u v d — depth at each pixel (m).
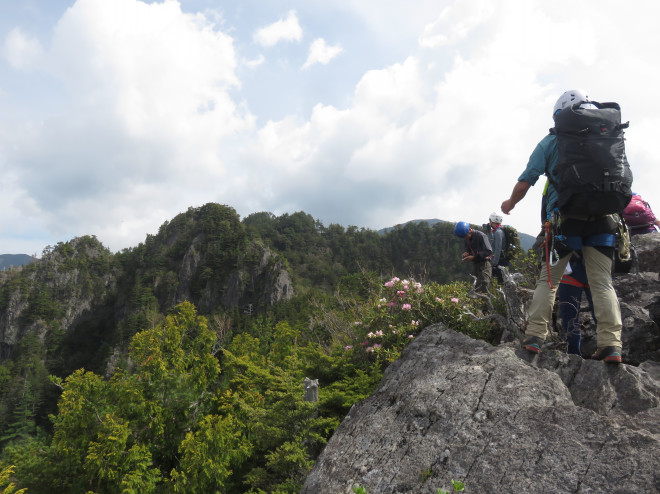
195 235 186.62
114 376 10.08
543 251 3.00
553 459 2.04
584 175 2.46
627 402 2.40
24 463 9.95
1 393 108.19
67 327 179.38
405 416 2.75
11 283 183.25
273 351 11.52
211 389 10.45
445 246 192.50
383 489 2.33
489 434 2.32
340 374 7.66
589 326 3.99
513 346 3.54
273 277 153.62
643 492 1.73
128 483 8.20
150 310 152.88
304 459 5.62
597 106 2.77
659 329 3.57
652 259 4.99
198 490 7.95
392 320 6.11
